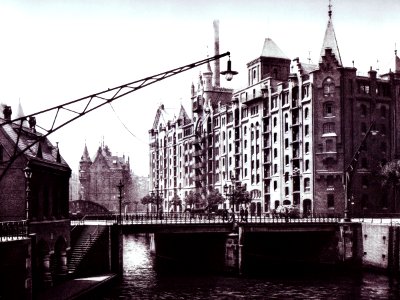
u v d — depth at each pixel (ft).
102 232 170.91
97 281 150.51
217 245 196.13
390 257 174.19
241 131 341.41
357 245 194.08
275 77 333.42
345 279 167.73
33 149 147.02
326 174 269.44
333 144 269.44
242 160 339.77
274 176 303.07
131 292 147.33
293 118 287.48
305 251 212.43
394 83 282.15
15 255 98.22
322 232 203.00
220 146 372.79
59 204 154.92
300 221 214.07
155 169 512.22
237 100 346.54
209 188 384.47
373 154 274.36
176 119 458.50
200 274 183.01
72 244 171.01
